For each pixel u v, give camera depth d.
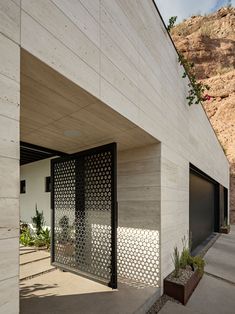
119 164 4.07
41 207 6.52
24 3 1.50
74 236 3.87
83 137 3.33
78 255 3.76
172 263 3.96
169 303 3.23
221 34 29.00
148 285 3.48
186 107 5.55
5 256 1.28
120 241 3.93
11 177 1.35
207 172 8.26
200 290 3.79
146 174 3.75
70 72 1.82
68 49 1.81
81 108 2.32
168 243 3.81
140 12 3.11
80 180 3.84
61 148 3.92
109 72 2.32
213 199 11.36
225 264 5.45
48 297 3.05
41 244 5.74
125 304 2.87
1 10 1.37
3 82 1.35
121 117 2.57
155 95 3.52
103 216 3.41
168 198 3.92
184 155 5.20
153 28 3.56
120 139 3.44
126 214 3.90
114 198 3.18
